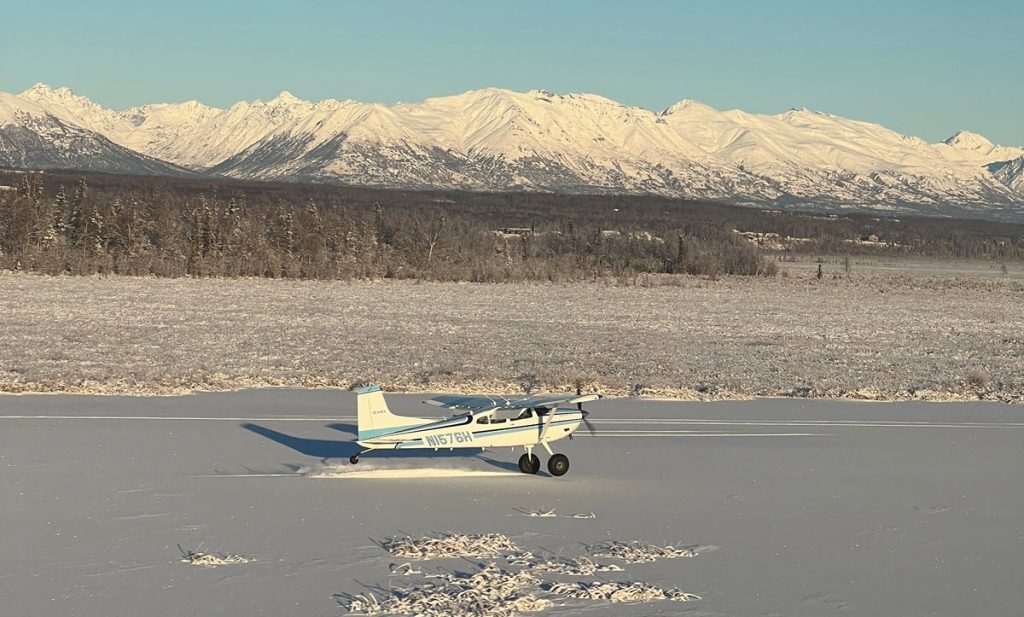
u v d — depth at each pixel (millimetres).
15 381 31094
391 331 50656
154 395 30016
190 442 23656
